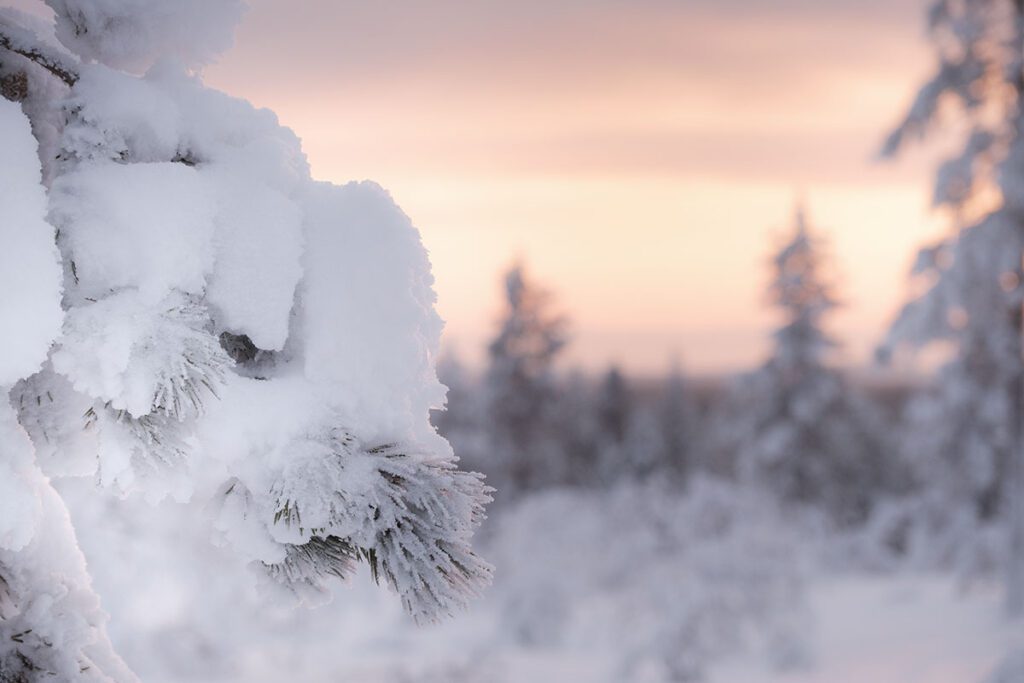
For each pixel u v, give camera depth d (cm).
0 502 148
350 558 174
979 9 1864
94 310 159
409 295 181
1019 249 1791
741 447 3566
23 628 164
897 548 2461
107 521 431
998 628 1656
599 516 1784
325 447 167
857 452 3553
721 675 1495
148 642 623
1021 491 1794
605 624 1683
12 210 149
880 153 1898
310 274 178
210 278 170
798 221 3500
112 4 186
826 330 3478
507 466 3697
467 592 168
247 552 168
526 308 3825
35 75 184
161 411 160
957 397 1916
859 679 1431
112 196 165
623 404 5641
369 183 191
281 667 1189
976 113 1834
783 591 1572
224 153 183
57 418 170
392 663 1439
